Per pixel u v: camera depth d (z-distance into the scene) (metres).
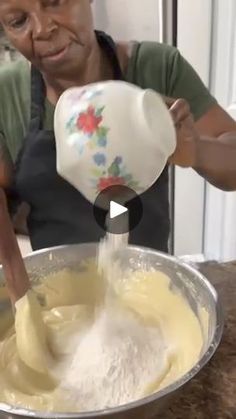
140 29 1.66
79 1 0.83
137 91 0.64
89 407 0.69
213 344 0.65
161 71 1.08
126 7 1.62
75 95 0.65
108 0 1.61
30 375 0.76
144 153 0.62
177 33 1.67
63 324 0.83
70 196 1.05
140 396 0.70
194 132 0.75
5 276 0.77
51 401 0.71
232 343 0.77
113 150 0.62
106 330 0.81
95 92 0.63
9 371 0.77
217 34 1.65
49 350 0.78
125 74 1.08
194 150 0.75
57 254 0.87
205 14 1.63
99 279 0.88
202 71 1.71
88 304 0.90
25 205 1.12
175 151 0.70
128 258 0.87
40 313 0.80
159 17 1.64
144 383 0.72
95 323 0.83
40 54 0.85
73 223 1.07
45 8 0.81
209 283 0.77
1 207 0.78
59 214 1.07
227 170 0.90
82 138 0.63
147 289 0.88
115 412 0.56
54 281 0.89
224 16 1.62
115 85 0.64
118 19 1.64
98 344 0.78
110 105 0.62
